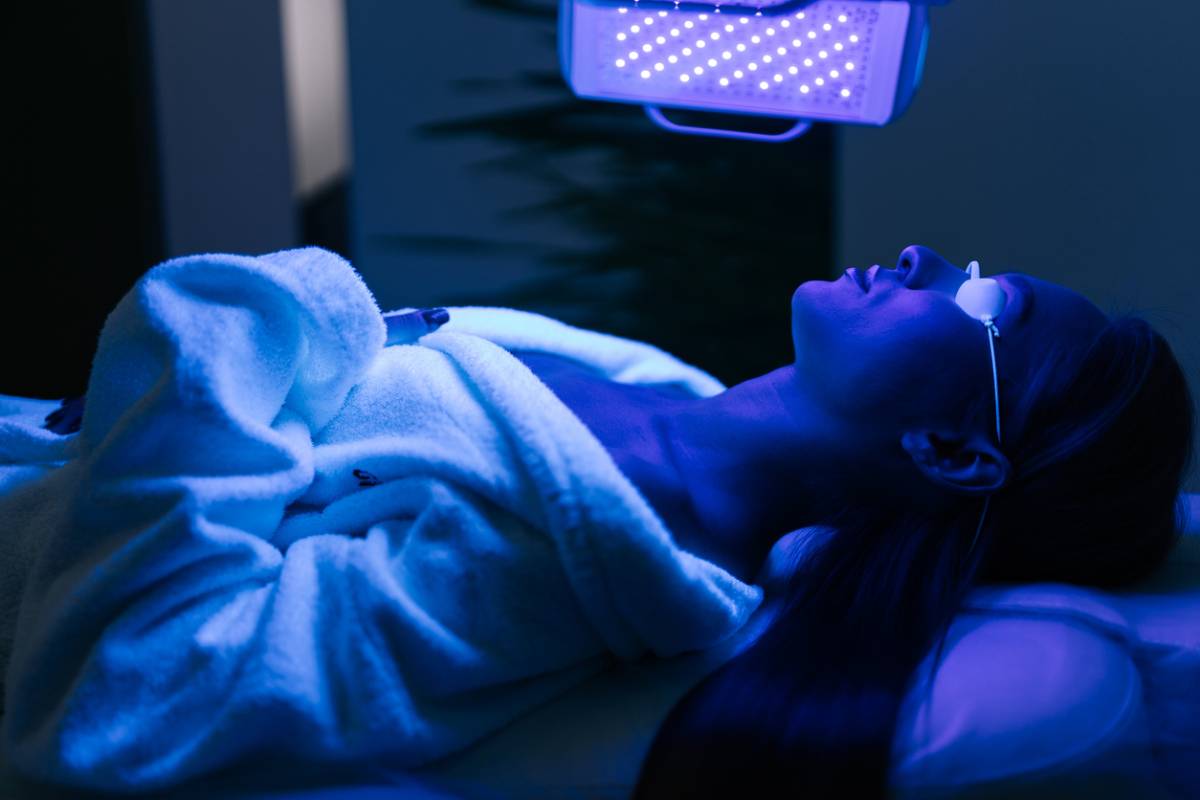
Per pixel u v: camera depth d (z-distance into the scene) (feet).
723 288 7.14
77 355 6.97
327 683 2.59
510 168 7.44
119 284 6.93
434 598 2.70
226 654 2.54
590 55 3.70
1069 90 6.37
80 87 6.64
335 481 3.05
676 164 7.11
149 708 2.50
